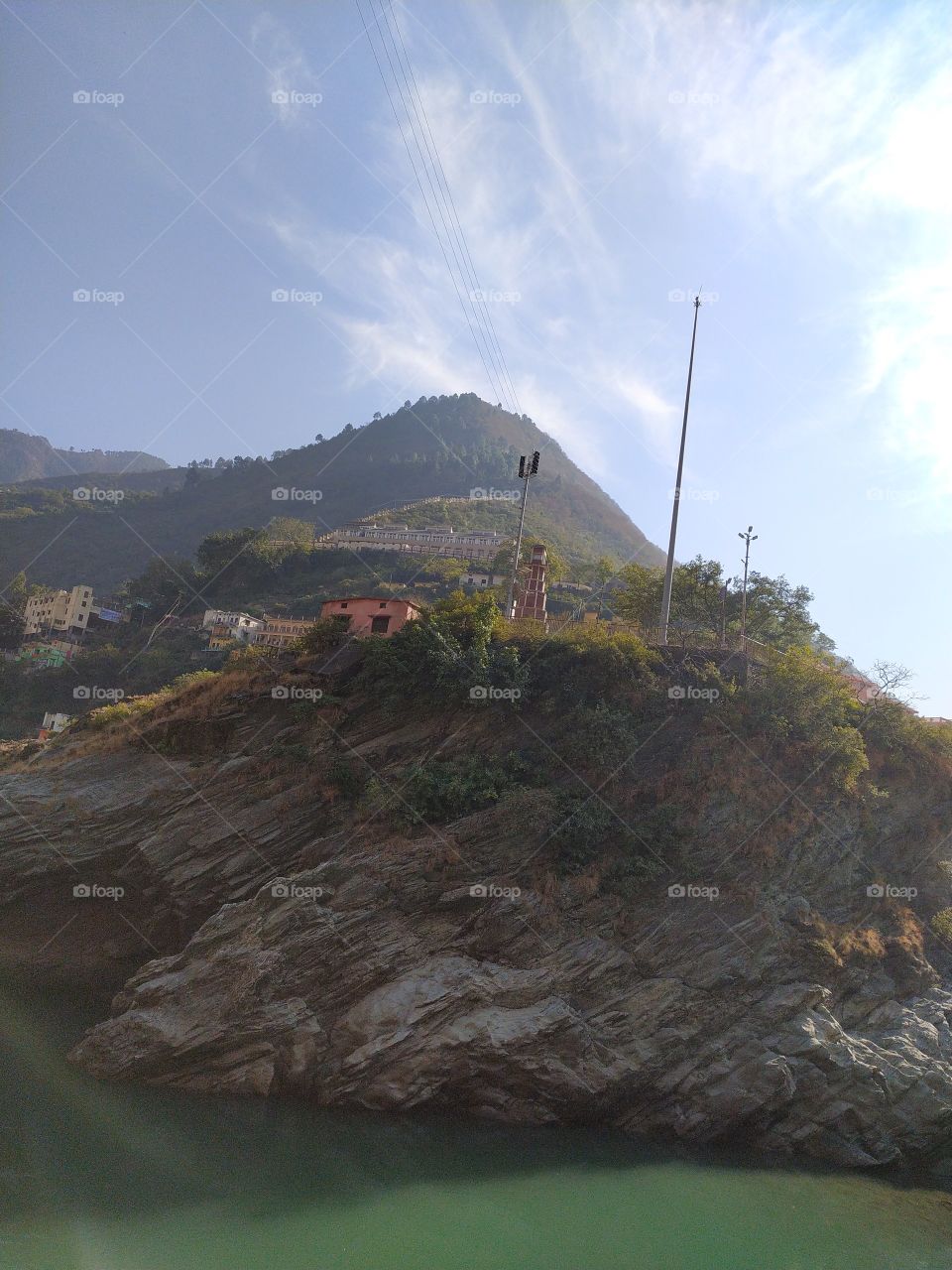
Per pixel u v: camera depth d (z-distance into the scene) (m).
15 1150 26.45
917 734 46.56
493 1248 24.33
